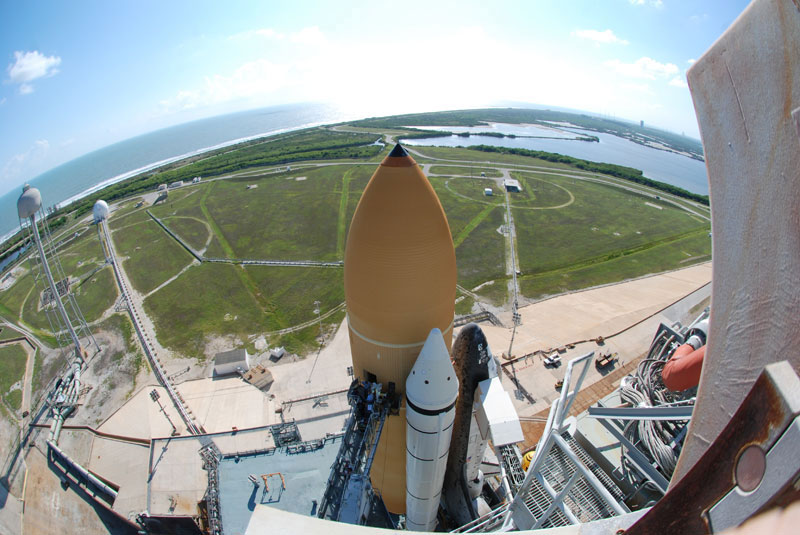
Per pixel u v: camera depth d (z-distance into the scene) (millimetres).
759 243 5738
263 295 61594
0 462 37031
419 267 17906
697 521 4281
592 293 60688
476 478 25953
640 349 48188
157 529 31875
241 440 37094
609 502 16828
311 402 41938
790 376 3436
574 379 43906
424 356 18047
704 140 6809
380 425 21484
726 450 4105
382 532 7785
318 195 106188
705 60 6559
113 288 66250
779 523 3191
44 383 47344
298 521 8000
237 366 46094
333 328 53344
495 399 20562
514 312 55375
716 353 6578
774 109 5352
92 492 35219
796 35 4949
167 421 40812
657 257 72125
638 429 26469
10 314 63219
